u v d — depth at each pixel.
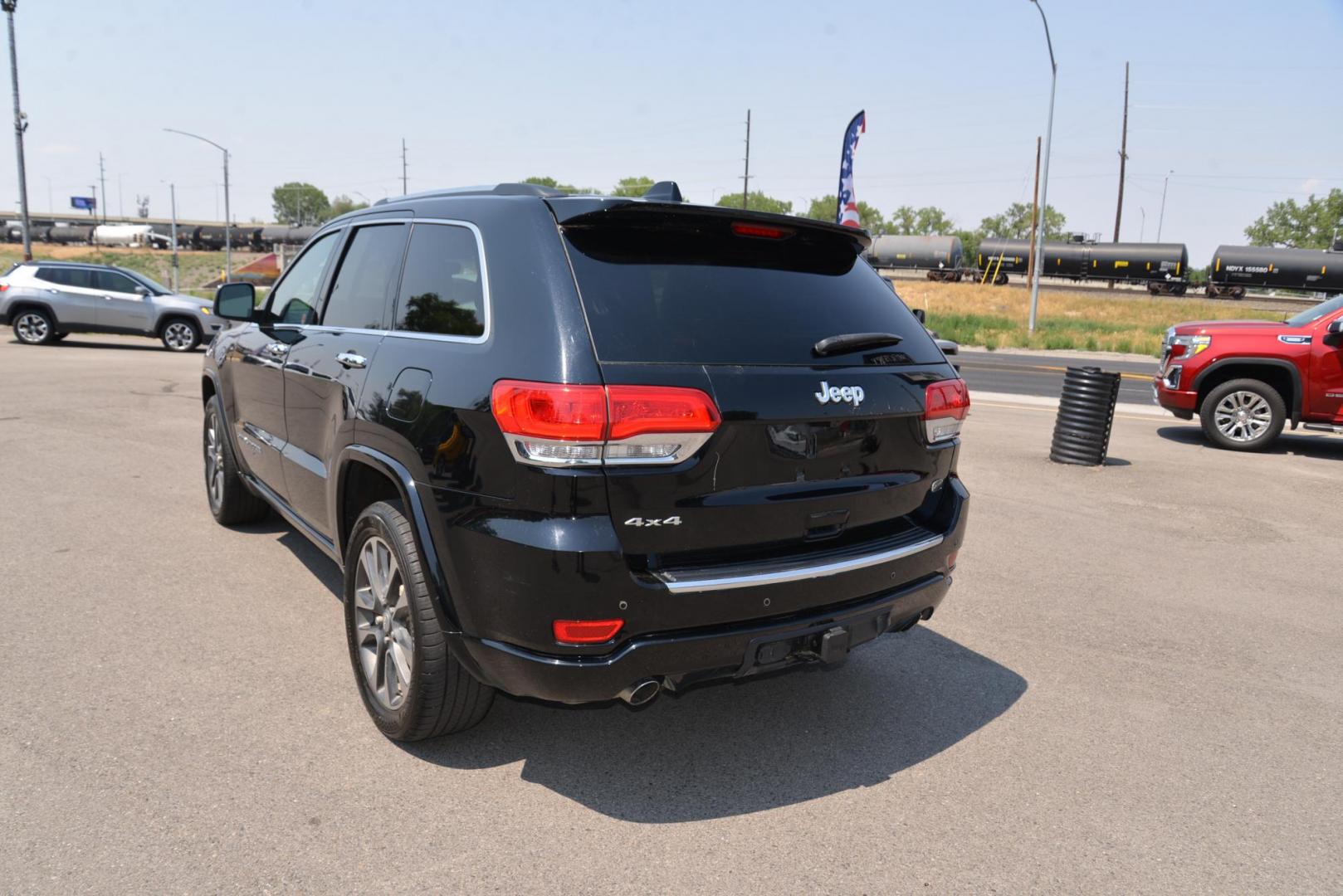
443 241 3.30
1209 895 2.62
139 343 20.55
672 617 2.69
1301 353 9.91
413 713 3.08
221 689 3.60
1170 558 6.03
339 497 3.59
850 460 3.04
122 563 5.03
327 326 3.96
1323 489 8.23
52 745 3.12
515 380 2.65
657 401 2.59
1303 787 3.24
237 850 2.61
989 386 17.31
